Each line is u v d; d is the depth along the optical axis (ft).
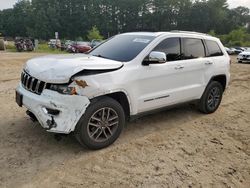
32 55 69.92
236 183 12.07
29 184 10.92
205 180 12.07
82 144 13.43
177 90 17.22
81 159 12.95
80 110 12.52
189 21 352.90
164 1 353.72
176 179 11.95
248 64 68.54
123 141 15.14
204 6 346.54
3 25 387.75
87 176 11.70
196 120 19.33
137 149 14.33
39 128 15.99
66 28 365.20
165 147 14.80
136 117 15.52
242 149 15.30
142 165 12.84
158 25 363.15
